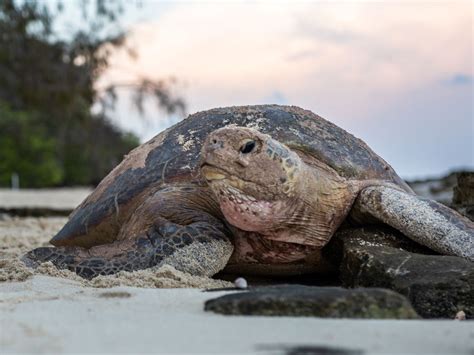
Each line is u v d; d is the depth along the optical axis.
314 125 1.56
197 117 1.62
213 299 1.02
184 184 1.49
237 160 1.30
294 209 1.37
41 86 8.77
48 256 1.38
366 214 1.46
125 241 1.41
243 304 0.99
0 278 1.30
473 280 1.17
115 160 10.66
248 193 1.32
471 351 0.81
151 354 0.79
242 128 1.34
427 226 1.38
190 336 0.86
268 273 1.50
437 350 0.82
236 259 1.46
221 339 0.85
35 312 1.00
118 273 1.31
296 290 1.03
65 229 1.69
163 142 1.59
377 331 0.89
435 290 1.17
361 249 1.32
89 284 1.27
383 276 1.23
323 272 1.51
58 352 0.80
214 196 1.46
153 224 1.42
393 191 1.45
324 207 1.42
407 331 0.89
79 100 9.38
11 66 8.75
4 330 0.89
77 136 10.30
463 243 1.36
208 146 1.32
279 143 1.36
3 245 2.14
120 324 0.92
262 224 1.36
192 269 1.33
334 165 1.48
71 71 8.77
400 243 1.42
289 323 0.93
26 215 3.74
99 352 0.80
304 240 1.41
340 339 0.85
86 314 0.99
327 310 0.98
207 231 1.37
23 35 8.34
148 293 1.13
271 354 0.80
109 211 1.56
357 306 0.98
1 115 9.80
